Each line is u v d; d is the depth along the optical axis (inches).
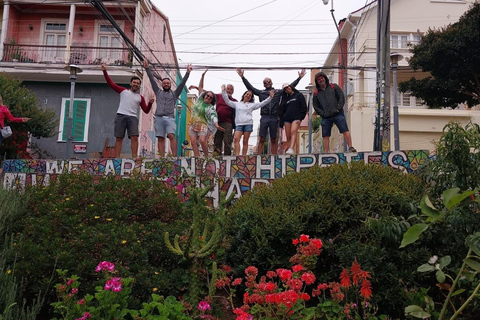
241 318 110.7
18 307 129.3
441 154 152.9
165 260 159.2
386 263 147.6
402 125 825.5
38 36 701.3
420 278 148.8
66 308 115.0
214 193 279.9
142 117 701.9
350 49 920.3
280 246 162.6
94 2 399.5
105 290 115.5
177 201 189.2
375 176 184.2
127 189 185.8
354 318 131.9
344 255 148.6
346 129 327.3
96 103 672.4
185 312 129.6
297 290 121.0
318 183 175.8
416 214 155.1
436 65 632.4
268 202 179.6
